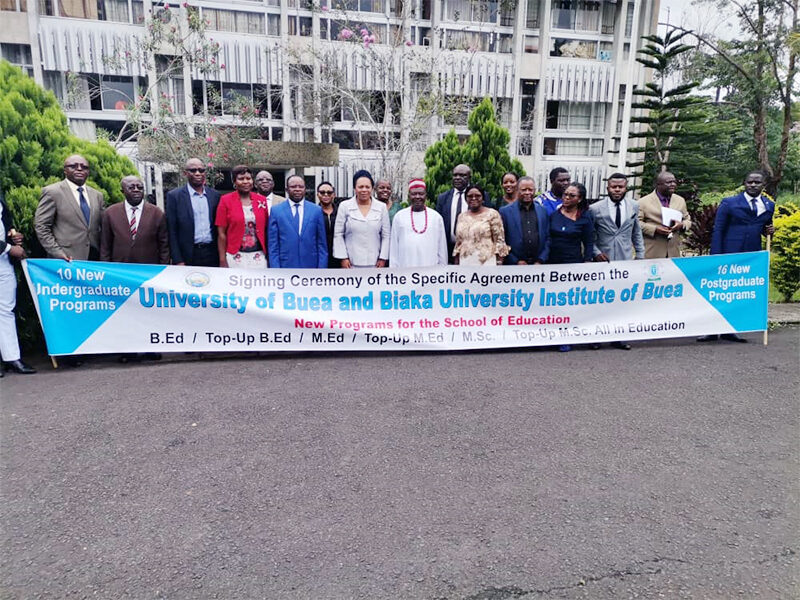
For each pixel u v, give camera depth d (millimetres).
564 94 30125
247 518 3162
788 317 8336
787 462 3824
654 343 6859
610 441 4117
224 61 25281
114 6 24531
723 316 6828
